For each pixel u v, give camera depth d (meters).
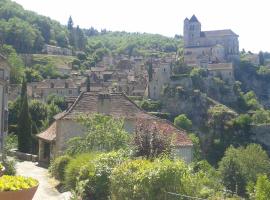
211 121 109.00
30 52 164.62
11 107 59.66
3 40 157.62
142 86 124.31
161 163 12.09
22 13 189.50
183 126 100.31
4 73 32.19
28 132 44.44
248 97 132.88
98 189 14.56
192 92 116.00
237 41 163.62
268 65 165.88
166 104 116.00
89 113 27.00
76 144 23.30
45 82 118.06
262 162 59.19
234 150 60.56
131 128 26.94
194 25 166.00
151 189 11.65
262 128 106.19
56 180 21.47
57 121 26.84
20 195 8.38
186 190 11.89
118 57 198.88
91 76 138.25
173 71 129.62
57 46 188.00
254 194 16.09
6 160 21.05
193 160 27.78
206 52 155.75
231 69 135.25
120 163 14.22
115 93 29.14
